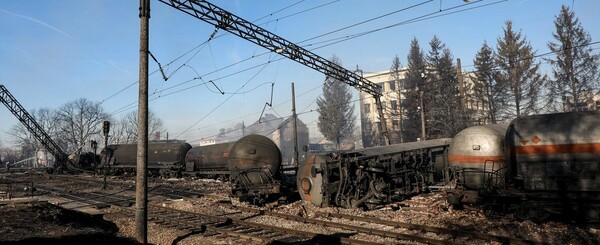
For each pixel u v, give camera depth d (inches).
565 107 1701.5
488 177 606.9
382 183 674.8
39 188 1121.4
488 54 1948.8
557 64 1667.1
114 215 620.4
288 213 620.4
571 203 455.2
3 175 1811.0
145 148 445.4
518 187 527.8
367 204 635.5
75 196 893.8
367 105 3191.4
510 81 1780.3
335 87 2864.2
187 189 1003.3
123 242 443.8
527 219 479.5
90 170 1870.1
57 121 3772.1
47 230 454.6
